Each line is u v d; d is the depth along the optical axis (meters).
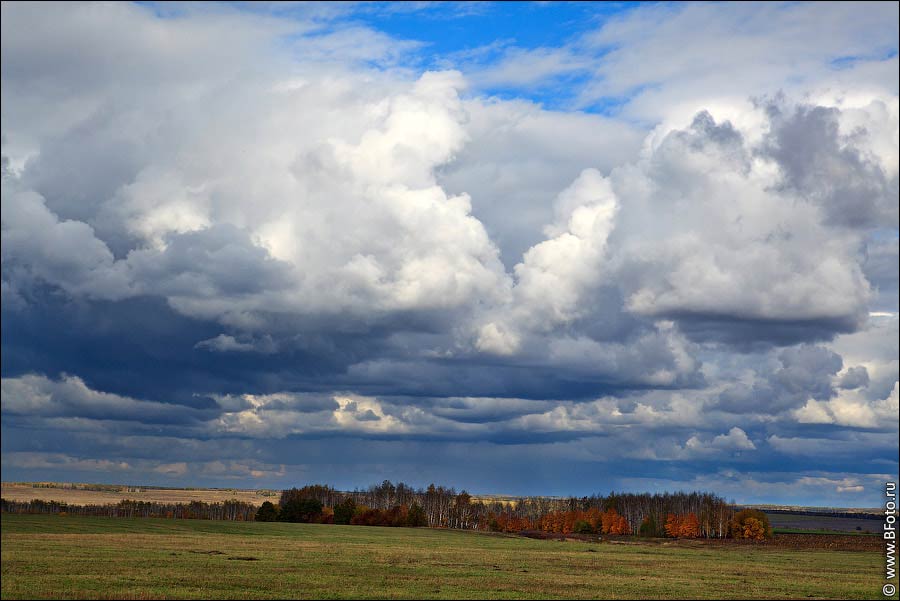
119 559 79.62
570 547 134.88
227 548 101.81
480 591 60.47
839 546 154.38
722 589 66.19
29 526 134.25
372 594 56.62
